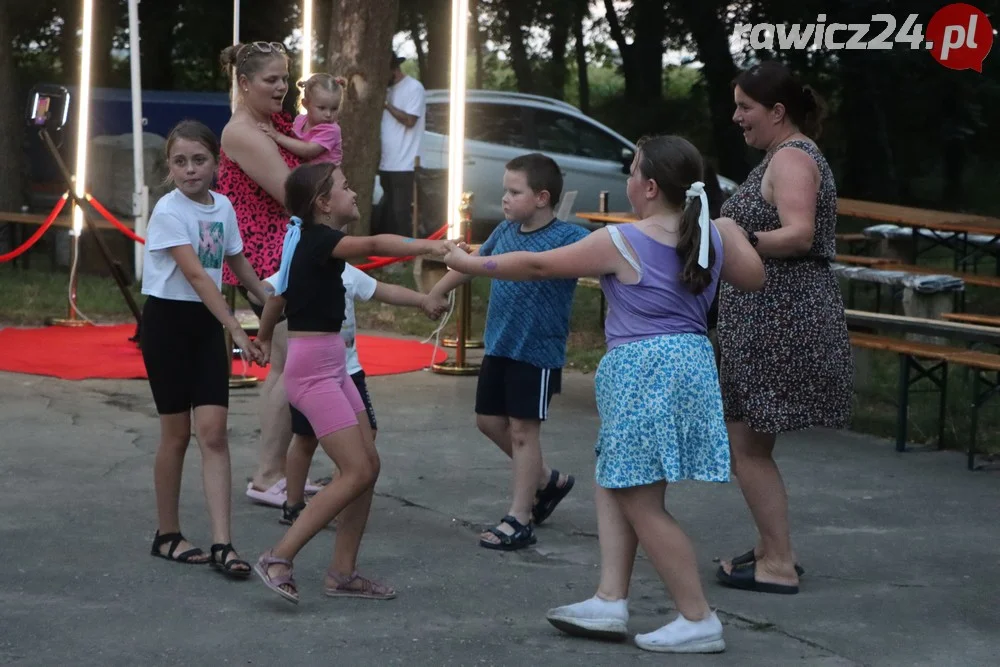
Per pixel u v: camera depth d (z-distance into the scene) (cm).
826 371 471
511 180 530
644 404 399
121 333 1037
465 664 400
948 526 574
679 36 2561
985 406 841
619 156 1599
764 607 463
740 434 481
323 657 403
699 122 2634
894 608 463
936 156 2520
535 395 530
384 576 493
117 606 448
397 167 1354
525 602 466
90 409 774
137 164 1221
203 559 499
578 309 1235
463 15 1032
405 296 544
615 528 425
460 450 707
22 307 1141
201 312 491
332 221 460
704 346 407
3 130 1502
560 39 2952
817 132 489
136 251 1243
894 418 806
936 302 998
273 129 633
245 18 1986
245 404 812
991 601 471
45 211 1573
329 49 1326
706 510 596
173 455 500
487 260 414
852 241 1315
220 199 504
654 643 413
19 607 444
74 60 2048
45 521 550
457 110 1038
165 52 2017
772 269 472
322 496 446
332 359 453
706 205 399
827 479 660
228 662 397
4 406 773
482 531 559
